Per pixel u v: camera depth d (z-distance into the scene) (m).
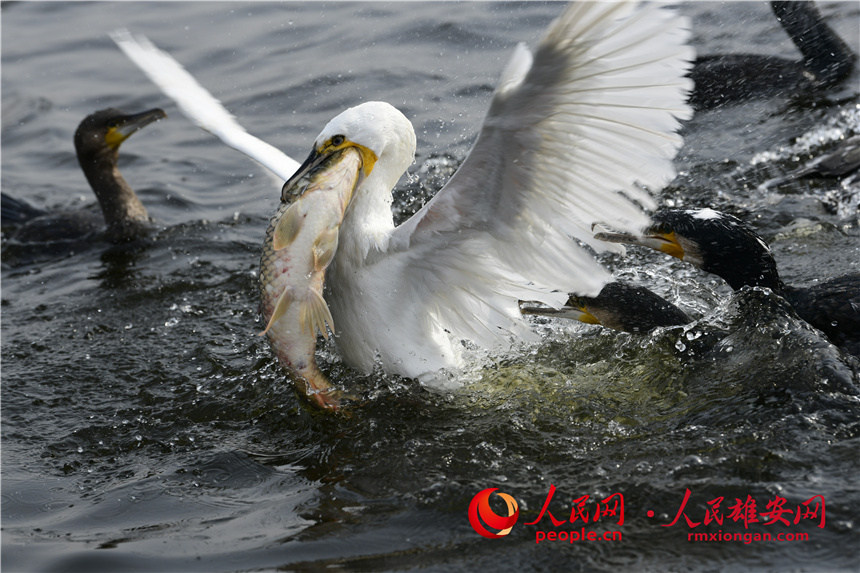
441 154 15.73
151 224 15.48
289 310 8.20
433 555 7.00
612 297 10.25
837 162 13.81
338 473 8.44
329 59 19.61
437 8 21.22
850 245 12.14
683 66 7.45
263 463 8.86
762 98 16.34
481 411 9.24
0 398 10.66
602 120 7.66
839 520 6.92
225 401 10.22
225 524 7.80
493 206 8.25
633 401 9.23
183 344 11.71
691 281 11.83
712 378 9.32
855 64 16.50
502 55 18.59
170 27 22.22
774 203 13.54
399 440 8.84
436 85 17.89
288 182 8.77
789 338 9.39
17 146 18.72
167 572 7.11
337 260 9.24
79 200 16.94
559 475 8.01
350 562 7.01
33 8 24.48
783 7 16.95
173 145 18.47
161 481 8.70
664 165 7.88
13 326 12.66
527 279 8.77
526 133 7.68
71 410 10.36
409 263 8.98
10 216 16.20
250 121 17.47
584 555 6.84
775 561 6.59
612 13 7.07
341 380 9.77
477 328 9.37
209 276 13.65
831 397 8.53
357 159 8.86
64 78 20.69
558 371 9.88
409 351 9.40
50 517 8.27
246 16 22.47
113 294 13.35
